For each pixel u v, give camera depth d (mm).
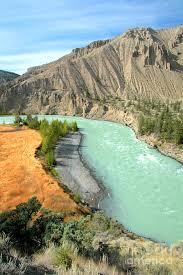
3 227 17062
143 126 120500
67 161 82750
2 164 74750
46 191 57000
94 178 69625
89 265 11344
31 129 126250
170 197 59062
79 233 17453
